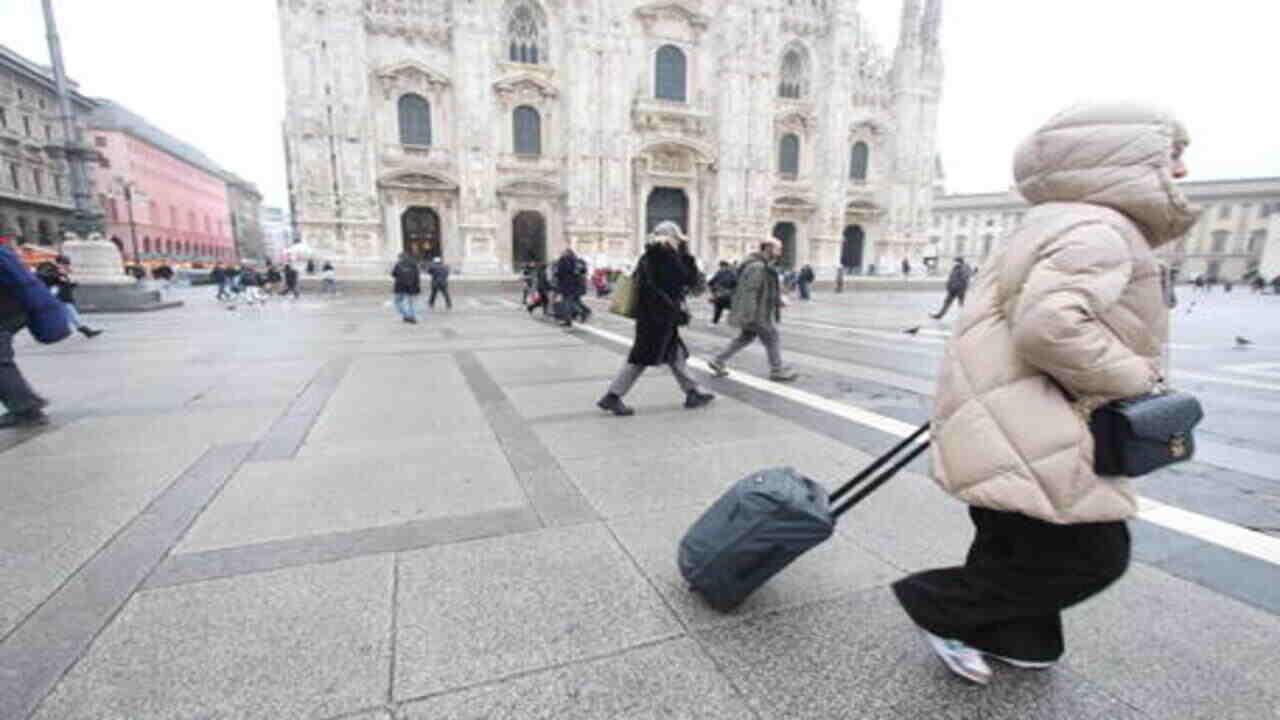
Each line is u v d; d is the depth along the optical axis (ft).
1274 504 10.62
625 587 7.79
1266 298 104.27
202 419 15.93
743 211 125.70
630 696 5.88
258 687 5.90
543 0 111.55
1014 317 4.95
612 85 113.80
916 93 140.67
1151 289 4.91
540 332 37.63
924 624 6.09
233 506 10.21
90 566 8.14
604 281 79.87
